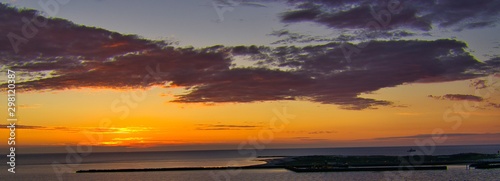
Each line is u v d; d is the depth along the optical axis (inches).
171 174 3107.8
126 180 2763.3
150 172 3307.1
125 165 4712.1
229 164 4534.9
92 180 2802.7
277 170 3198.8
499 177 2541.8
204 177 2844.5
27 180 2977.4
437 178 2524.6
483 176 2581.2
